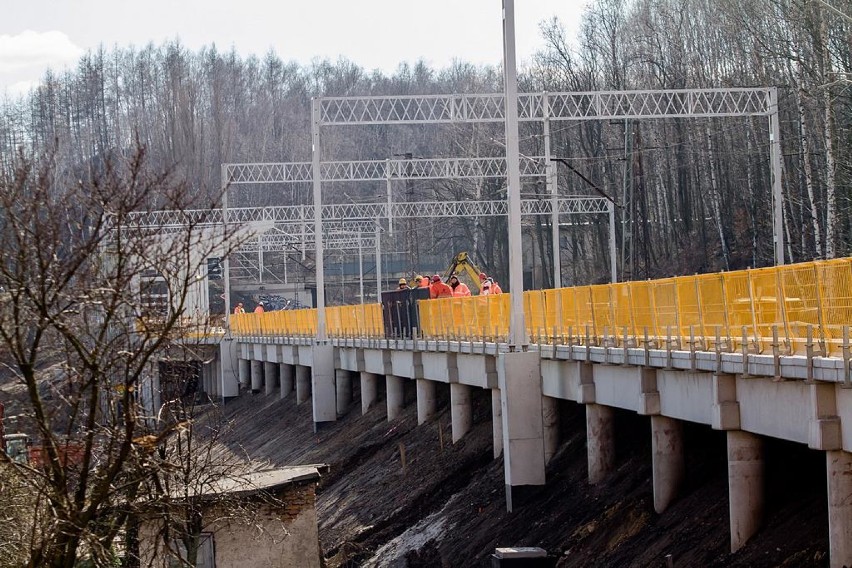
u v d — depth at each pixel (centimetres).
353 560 3575
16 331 1662
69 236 1875
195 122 13600
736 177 8212
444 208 9350
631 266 8112
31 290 1708
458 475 3950
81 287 1736
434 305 4675
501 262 11425
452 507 3656
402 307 5141
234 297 12788
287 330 7744
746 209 8175
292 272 13888
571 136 10212
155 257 1962
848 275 1912
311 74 17875
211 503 2278
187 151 11619
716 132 8106
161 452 2016
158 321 1808
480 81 15438
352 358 5991
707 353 2408
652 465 2933
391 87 17125
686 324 2616
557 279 5831
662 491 2741
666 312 2717
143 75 15288
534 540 2995
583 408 3706
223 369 9038
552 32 9875
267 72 17262
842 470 1986
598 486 3081
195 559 2106
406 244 12044
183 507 2048
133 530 2175
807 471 2455
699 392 2497
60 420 1986
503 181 10931
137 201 1850
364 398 5931
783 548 2195
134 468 1847
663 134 8762
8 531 1989
